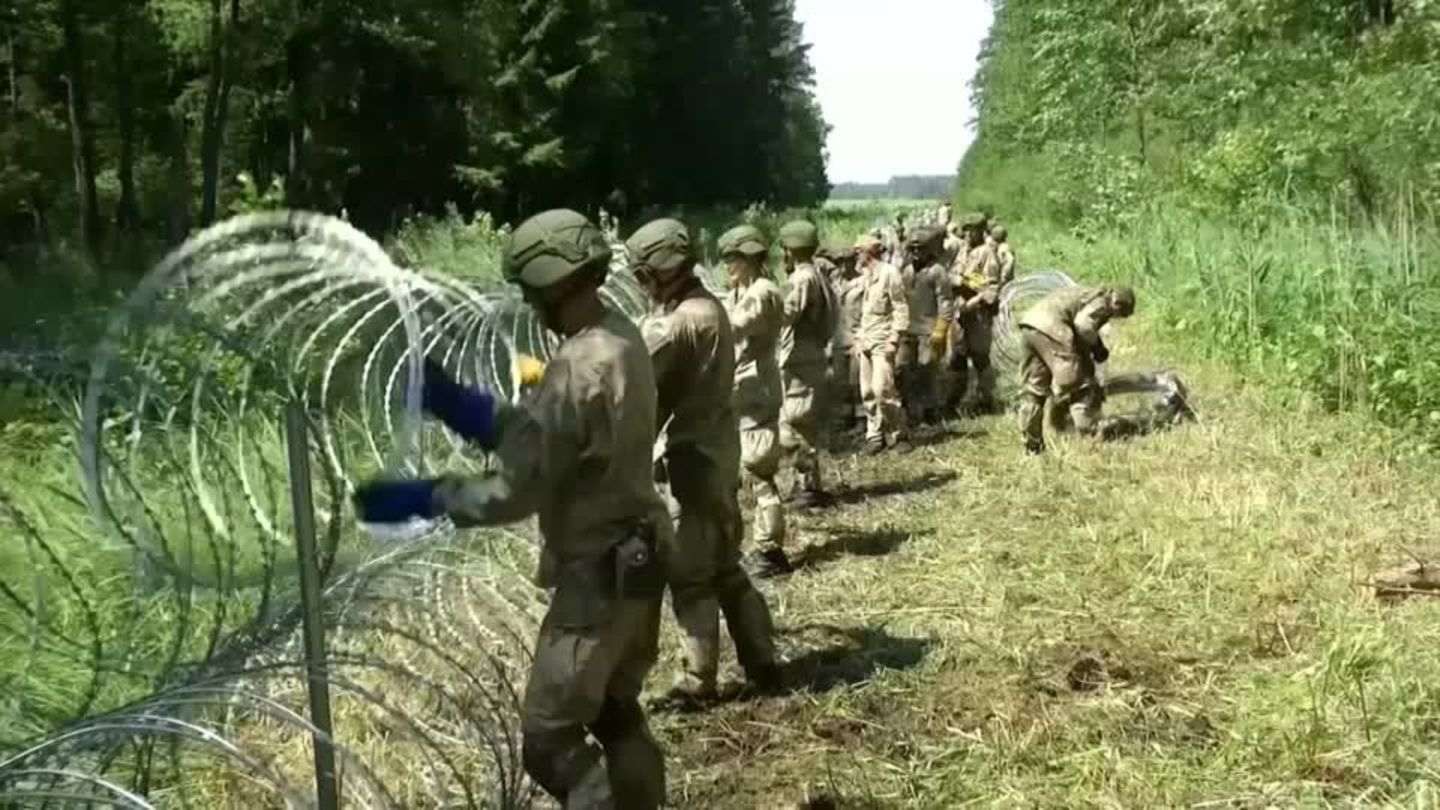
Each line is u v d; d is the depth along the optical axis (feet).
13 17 92.53
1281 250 48.44
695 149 191.83
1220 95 74.33
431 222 67.21
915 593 25.61
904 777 17.76
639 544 13.89
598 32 146.82
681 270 19.92
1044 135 108.68
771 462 27.12
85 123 93.61
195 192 116.67
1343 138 55.26
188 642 15.78
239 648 13.53
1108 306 37.45
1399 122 52.60
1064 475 34.24
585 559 13.88
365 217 128.98
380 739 17.35
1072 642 22.35
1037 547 27.99
